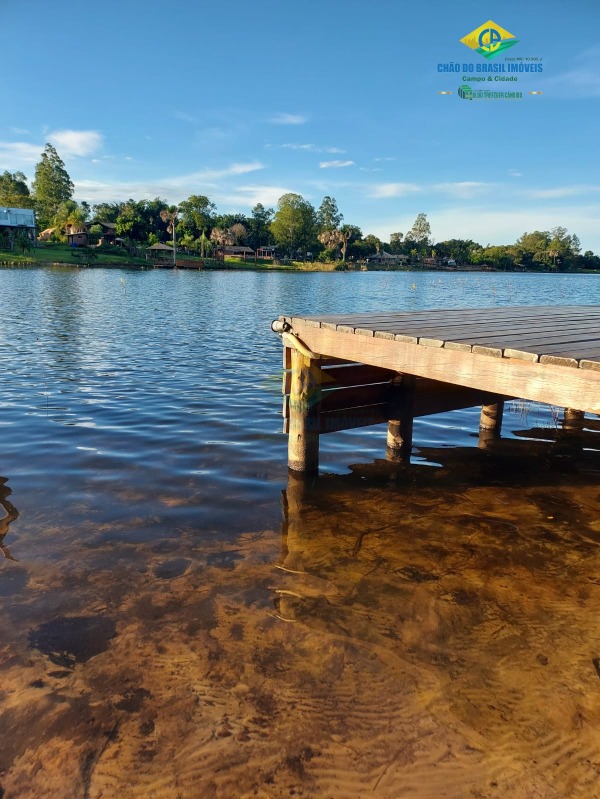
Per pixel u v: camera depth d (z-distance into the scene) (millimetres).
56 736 2631
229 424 8125
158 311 25594
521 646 3342
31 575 4047
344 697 2900
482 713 2803
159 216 130000
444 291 51062
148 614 3609
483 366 3875
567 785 2398
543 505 5578
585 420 8727
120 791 2355
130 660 3160
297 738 2635
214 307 28531
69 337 16688
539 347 3820
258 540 4703
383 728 2703
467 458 7012
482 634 3455
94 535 4691
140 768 2465
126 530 4801
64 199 122312
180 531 4820
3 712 2766
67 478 5930
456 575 4184
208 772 2449
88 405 9031
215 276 75250
